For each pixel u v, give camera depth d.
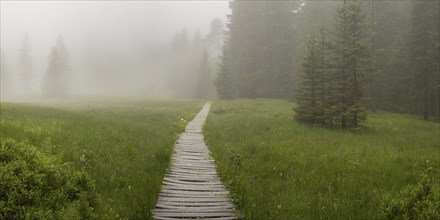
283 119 32.47
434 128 30.78
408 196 8.71
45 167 7.70
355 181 11.20
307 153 15.97
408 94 47.50
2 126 14.04
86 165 10.42
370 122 32.78
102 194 8.44
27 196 6.55
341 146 18.52
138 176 10.19
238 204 8.85
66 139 13.88
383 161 14.33
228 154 15.17
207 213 8.22
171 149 15.36
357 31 30.42
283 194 9.91
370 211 8.59
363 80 29.31
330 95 29.78
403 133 26.61
